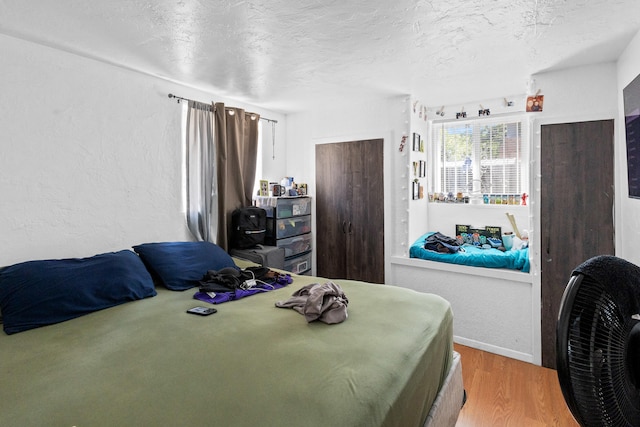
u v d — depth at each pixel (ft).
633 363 2.05
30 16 6.03
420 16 6.08
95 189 8.13
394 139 11.58
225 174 10.84
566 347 2.06
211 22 6.28
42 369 4.45
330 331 5.53
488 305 9.91
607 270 2.14
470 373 8.68
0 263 6.70
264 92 10.79
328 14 6.00
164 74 9.06
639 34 6.50
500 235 12.28
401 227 11.59
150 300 7.23
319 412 3.54
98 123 8.14
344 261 12.74
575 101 8.41
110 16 6.05
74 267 6.84
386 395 3.97
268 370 4.32
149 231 9.31
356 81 9.71
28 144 7.04
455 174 13.47
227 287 7.76
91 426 3.35
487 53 7.67
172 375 4.25
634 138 6.51
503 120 12.48
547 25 6.39
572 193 8.50
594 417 2.02
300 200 12.80
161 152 9.55
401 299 7.06
